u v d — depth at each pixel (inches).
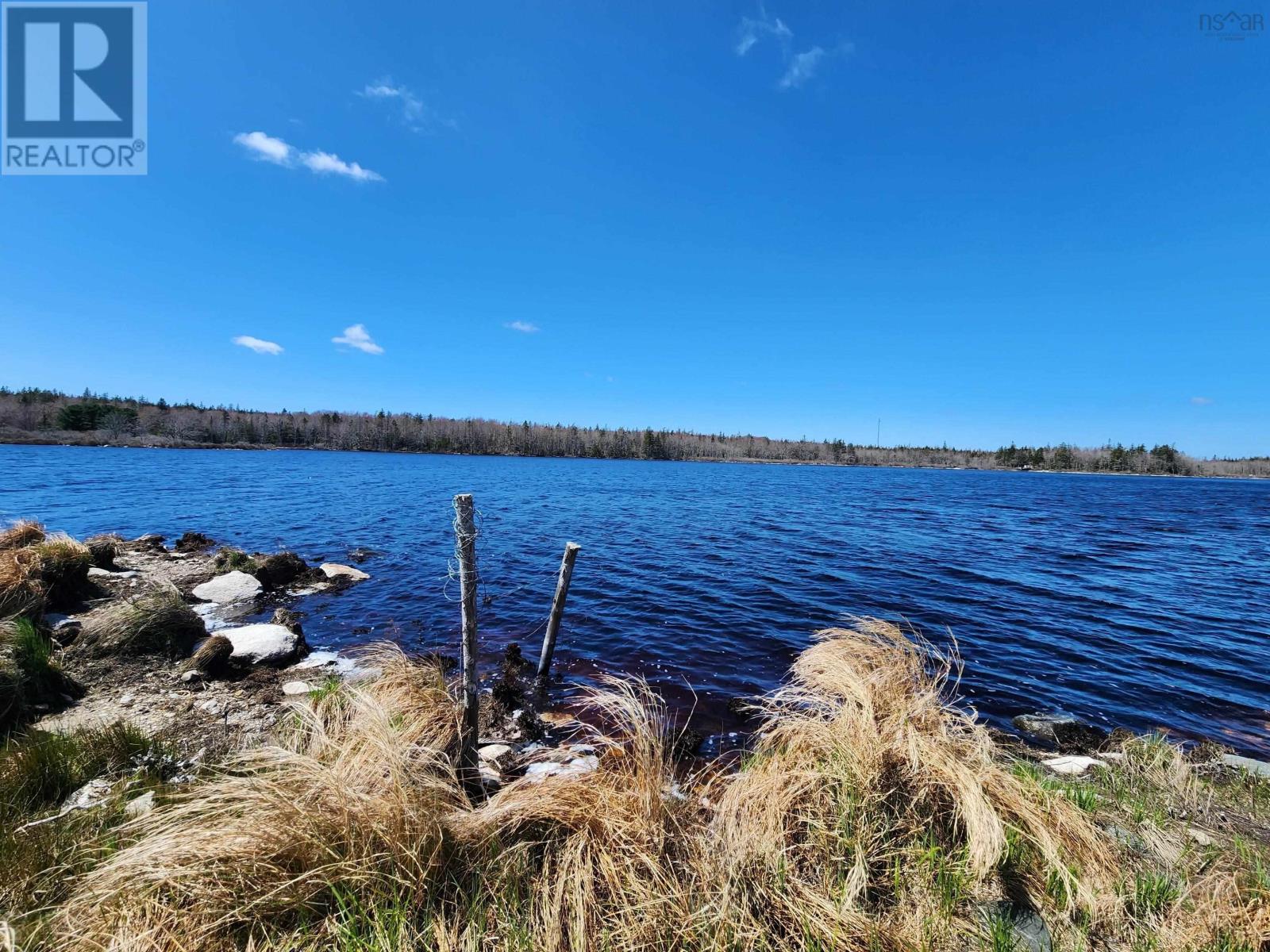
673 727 236.8
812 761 134.3
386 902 96.2
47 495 967.6
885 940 94.7
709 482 2086.6
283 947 87.8
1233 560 677.9
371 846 103.3
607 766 139.8
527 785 132.2
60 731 173.2
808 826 119.9
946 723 150.2
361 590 441.1
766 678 297.9
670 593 462.3
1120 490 2273.6
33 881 103.9
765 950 93.4
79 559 332.8
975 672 311.1
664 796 124.0
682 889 102.1
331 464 2292.1
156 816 111.4
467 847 110.2
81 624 281.4
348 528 745.6
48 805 135.3
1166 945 93.8
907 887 107.8
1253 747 236.7
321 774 113.7
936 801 123.0
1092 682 300.2
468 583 173.8
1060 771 196.4
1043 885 107.7
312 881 96.2
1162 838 133.2
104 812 128.3
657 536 762.8
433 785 129.1
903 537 802.8
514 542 677.9
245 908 91.0
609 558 598.9
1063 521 1064.8
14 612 257.8
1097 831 124.5
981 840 107.6
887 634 200.5
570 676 295.4
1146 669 319.9
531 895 99.6
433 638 343.3
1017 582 529.3
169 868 94.9
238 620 358.0
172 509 871.1
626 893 100.3
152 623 267.1
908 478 2832.2
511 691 264.7
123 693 224.2
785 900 101.1
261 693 234.4
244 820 102.7
